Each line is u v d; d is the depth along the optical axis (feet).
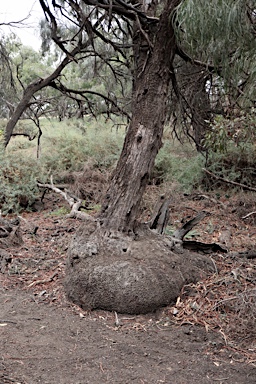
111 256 15.12
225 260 17.95
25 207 30.45
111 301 13.97
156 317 13.78
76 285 14.65
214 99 30.01
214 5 15.20
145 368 10.79
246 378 10.50
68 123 47.24
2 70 44.27
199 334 12.73
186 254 16.52
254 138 22.09
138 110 17.60
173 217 26.66
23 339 12.07
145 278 14.14
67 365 10.76
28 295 15.37
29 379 10.02
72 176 34.99
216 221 25.84
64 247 20.56
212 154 31.37
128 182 16.71
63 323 13.23
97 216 17.01
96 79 42.06
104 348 11.75
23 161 34.22
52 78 37.42
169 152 36.09
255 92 17.85
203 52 18.54
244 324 13.01
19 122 50.96
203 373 10.66
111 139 40.01
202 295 14.66
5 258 18.30
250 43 16.57
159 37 17.63
